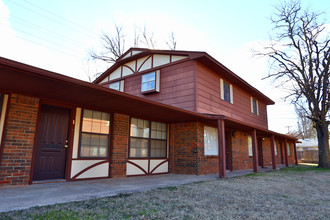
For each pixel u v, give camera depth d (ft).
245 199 15.35
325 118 48.16
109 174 22.93
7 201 12.16
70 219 9.71
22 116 17.02
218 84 35.91
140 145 26.94
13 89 16.40
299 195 17.65
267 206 13.70
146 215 10.84
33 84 15.12
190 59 31.14
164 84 33.60
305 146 109.91
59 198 13.35
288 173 34.42
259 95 49.37
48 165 18.81
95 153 22.08
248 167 42.50
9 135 16.24
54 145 19.29
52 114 19.42
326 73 46.44
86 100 19.57
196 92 29.99
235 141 38.60
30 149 17.19
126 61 39.52
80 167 20.67
